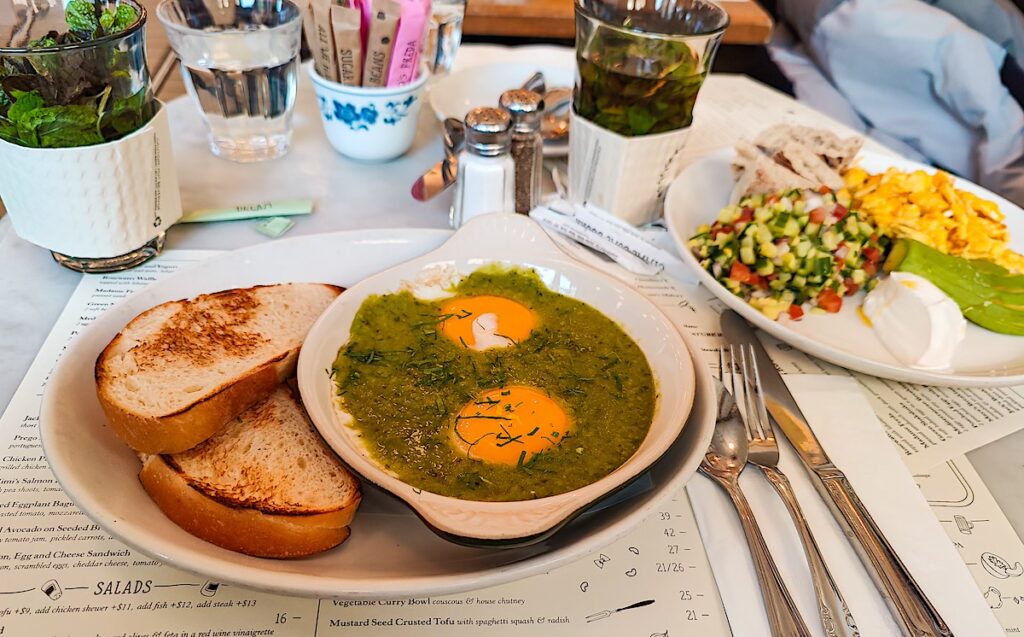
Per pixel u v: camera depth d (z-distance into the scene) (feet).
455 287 1.08
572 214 1.34
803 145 1.44
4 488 0.81
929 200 1.37
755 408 0.99
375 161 1.55
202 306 0.99
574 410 0.91
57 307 1.10
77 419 0.80
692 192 1.44
